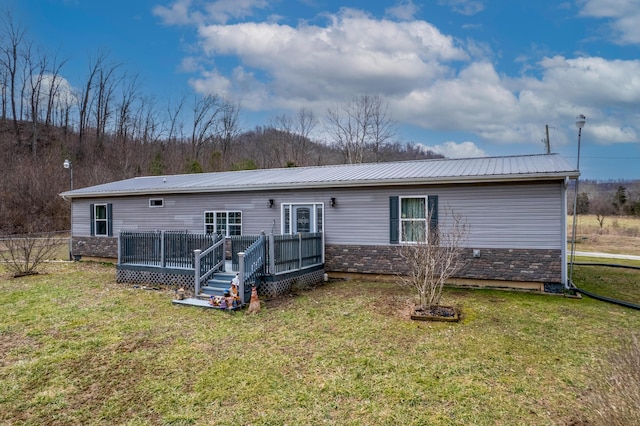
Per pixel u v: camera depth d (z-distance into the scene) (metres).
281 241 10.09
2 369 5.63
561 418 4.19
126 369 5.60
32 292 10.48
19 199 29.09
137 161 39.03
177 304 9.08
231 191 13.73
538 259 9.83
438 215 10.84
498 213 10.20
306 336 6.82
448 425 4.11
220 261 10.64
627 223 32.94
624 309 8.31
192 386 5.07
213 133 44.56
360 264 11.81
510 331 6.89
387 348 6.20
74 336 6.96
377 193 11.59
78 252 17.27
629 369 3.64
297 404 4.59
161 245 11.22
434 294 8.79
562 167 9.89
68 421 4.33
